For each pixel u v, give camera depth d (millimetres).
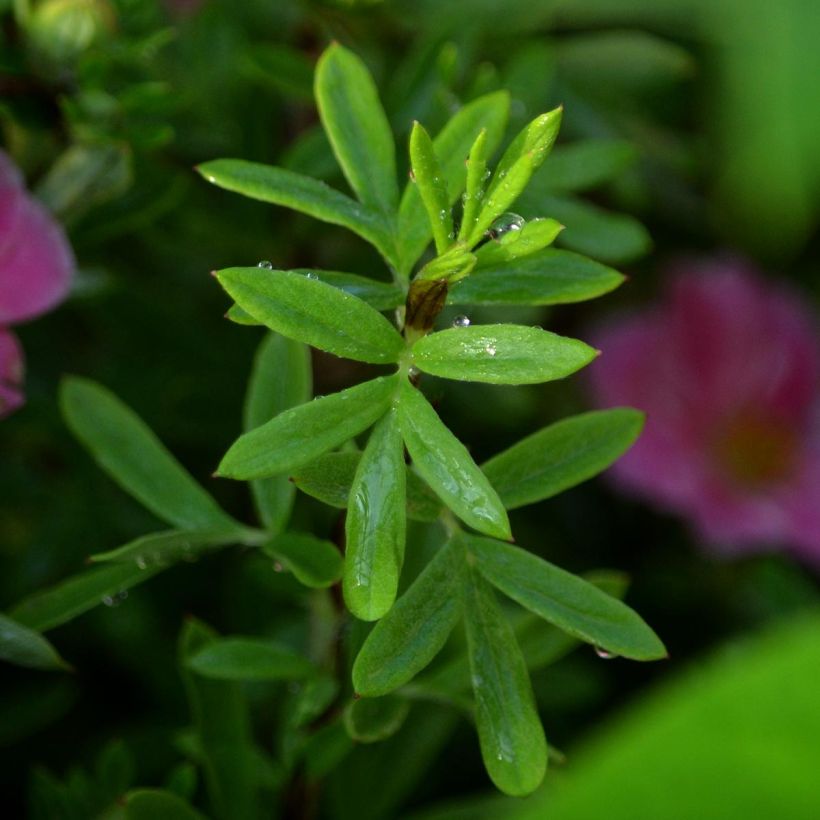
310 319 290
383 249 308
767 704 257
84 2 365
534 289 306
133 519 400
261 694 399
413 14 423
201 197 412
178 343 419
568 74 458
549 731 426
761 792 255
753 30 310
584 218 380
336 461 292
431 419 289
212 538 325
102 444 339
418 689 330
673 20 472
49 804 364
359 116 313
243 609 406
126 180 373
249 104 409
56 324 413
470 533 306
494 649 299
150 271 442
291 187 308
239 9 423
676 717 257
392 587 285
